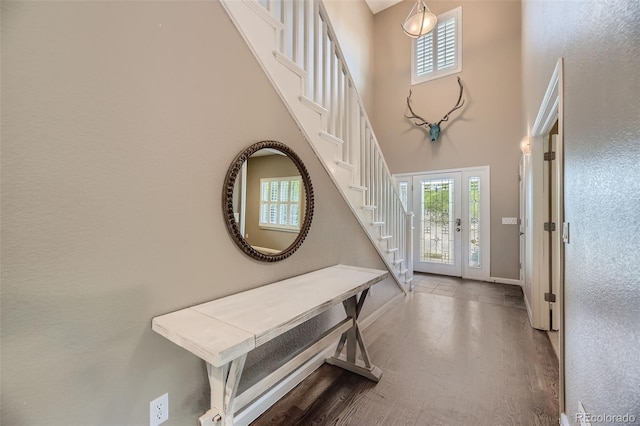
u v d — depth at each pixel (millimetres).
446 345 2381
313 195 2008
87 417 974
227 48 1469
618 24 854
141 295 1115
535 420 1528
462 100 4855
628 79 789
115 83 1047
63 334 921
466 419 1537
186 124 1278
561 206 1562
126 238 1072
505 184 4488
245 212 1529
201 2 1354
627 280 795
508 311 3178
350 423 1508
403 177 5402
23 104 845
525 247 3486
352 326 1941
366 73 5520
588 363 1116
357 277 1857
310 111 2008
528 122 3234
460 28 4895
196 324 1098
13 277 828
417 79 5297
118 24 1059
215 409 1146
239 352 951
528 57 3287
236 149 1503
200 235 1328
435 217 5090
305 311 1251
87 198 973
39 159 873
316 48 2125
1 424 811
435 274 5031
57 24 913
